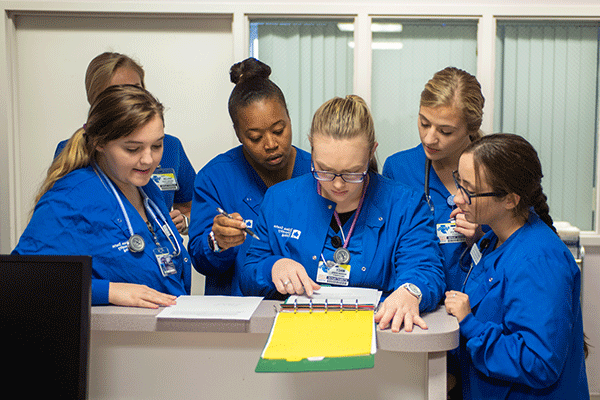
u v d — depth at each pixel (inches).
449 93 60.7
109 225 49.2
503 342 43.7
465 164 49.2
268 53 105.0
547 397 45.8
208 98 107.0
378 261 52.4
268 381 42.8
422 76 104.5
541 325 42.8
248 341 42.7
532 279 44.6
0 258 35.4
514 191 47.6
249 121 65.6
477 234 62.6
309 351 35.9
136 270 50.5
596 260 105.3
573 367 47.4
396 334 38.8
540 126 105.1
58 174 50.1
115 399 44.1
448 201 67.4
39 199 49.8
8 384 35.3
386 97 105.2
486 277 49.3
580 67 104.0
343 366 34.0
